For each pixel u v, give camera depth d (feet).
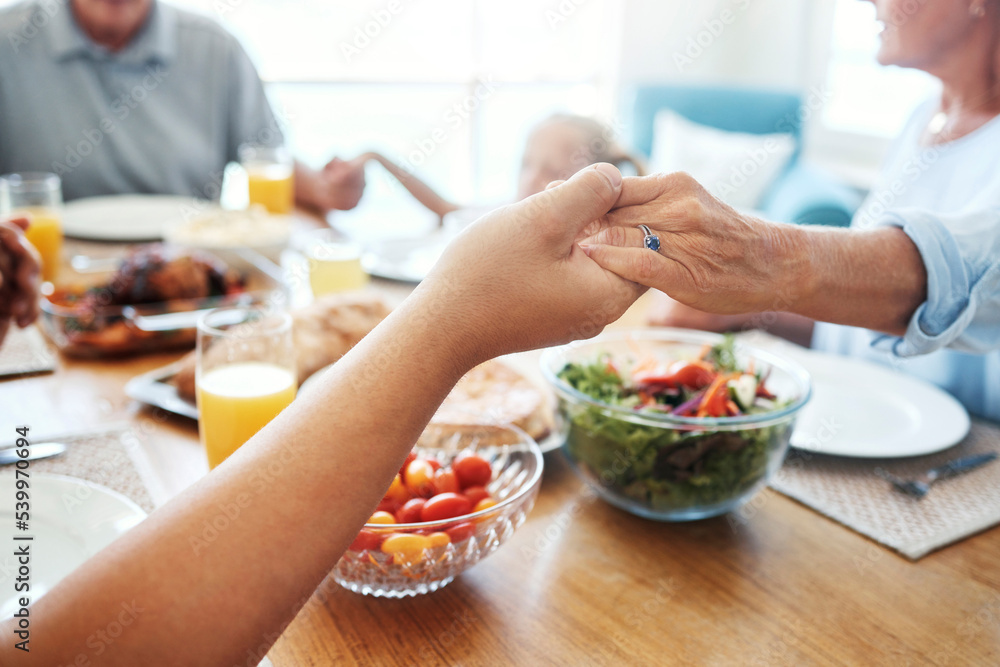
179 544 1.26
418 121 12.97
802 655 1.74
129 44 6.66
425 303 1.45
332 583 1.97
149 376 3.05
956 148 3.48
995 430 2.89
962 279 2.17
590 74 13.53
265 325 2.45
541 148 5.96
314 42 11.78
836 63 11.29
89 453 2.49
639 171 6.07
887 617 1.88
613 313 1.69
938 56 3.29
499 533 1.90
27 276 3.15
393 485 2.01
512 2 12.76
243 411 2.29
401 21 12.14
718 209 1.77
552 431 2.72
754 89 11.14
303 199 6.49
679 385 2.39
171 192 7.06
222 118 7.30
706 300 1.85
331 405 1.36
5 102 6.45
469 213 5.04
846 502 2.38
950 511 2.33
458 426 2.34
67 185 6.77
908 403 2.94
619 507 2.37
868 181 10.29
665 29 13.00
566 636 1.79
